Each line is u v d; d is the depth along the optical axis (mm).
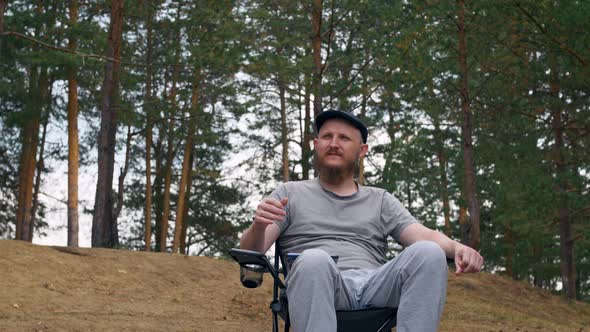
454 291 12758
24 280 8461
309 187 3494
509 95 14734
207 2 15562
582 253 22766
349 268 3250
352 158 3469
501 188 15305
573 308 13875
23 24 16141
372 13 15289
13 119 18594
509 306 12422
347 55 16328
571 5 12023
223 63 14727
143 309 8039
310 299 2811
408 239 3377
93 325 6805
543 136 15297
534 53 14469
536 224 16578
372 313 2982
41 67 16344
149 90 21172
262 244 3201
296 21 16312
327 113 3484
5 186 26516
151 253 11125
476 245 14047
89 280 9094
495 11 13031
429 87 14750
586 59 12992
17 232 21906
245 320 8289
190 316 8008
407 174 20969
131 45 19344
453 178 22797
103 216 16391
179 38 17641
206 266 11008
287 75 15328
